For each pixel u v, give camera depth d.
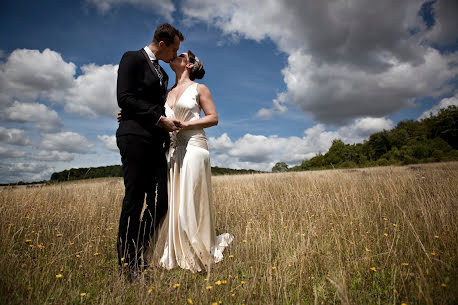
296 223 3.54
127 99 2.35
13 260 2.21
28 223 3.46
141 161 2.41
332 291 2.01
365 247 2.51
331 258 2.38
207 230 2.70
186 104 2.83
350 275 2.16
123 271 2.19
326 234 3.00
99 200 5.10
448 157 42.34
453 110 73.19
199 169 2.74
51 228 3.23
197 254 2.48
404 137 80.50
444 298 1.67
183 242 2.56
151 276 2.26
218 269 2.38
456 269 2.01
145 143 2.41
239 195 5.38
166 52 2.74
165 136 2.63
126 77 2.41
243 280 2.15
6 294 1.78
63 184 6.63
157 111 2.41
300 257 2.36
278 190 6.53
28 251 2.52
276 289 1.97
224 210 4.45
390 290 1.93
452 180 5.61
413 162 44.44
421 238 2.67
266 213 4.03
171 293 1.89
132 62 2.45
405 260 2.28
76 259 2.46
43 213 3.93
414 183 5.37
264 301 1.87
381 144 82.62
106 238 3.14
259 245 2.69
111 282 2.10
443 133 73.25
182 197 2.66
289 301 1.90
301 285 1.94
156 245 2.65
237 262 2.49
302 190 5.98
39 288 1.93
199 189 2.72
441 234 2.71
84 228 3.30
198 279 2.23
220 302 1.76
